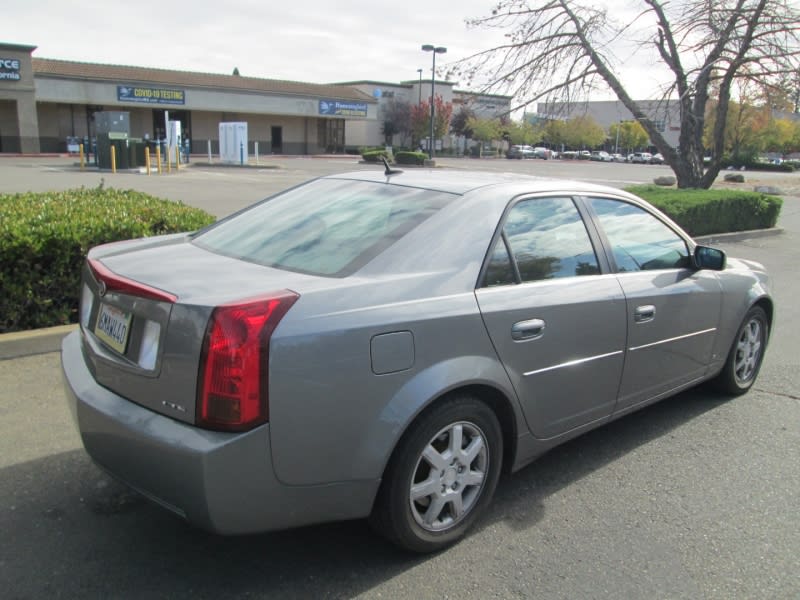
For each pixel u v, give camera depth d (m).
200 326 2.40
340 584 2.81
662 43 15.23
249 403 2.38
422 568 2.94
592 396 3.65
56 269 5.41
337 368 2.54
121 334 2.71
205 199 17.53
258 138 53.81
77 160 35.44
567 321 3.37
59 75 41.50
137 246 3.49
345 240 3.09
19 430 4.02
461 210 3.20
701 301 4.31
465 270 3.04
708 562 3.09
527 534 3.24
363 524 3.27
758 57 14.27
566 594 2.82
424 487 2.90
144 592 2.71
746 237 14.55
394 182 3.62
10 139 41.12
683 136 16.78
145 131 48.00
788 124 65.56
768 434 4.49
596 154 81.38
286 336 2.45
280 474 2.49
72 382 2.90
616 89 15.78
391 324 2.68
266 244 3.25
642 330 3.86
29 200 6.79
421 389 2.75
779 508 3.58
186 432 2.41
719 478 3.87
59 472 3.59
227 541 3.08
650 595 2.84
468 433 3.06
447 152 69.75
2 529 3.09
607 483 3.76
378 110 66.06
